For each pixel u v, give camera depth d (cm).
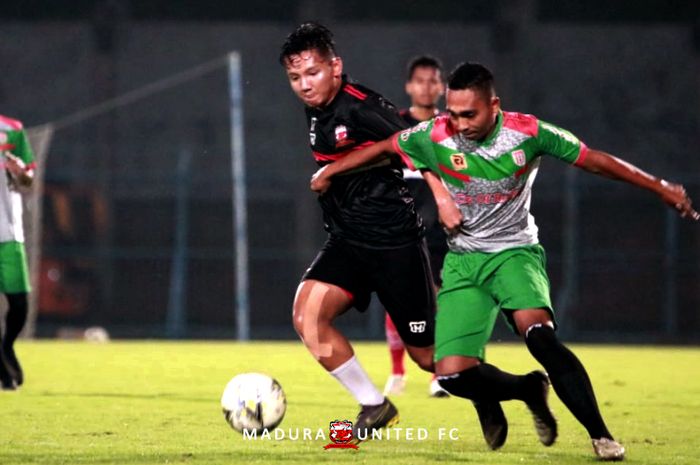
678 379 3894
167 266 9250
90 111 9181
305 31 2053
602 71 9975
